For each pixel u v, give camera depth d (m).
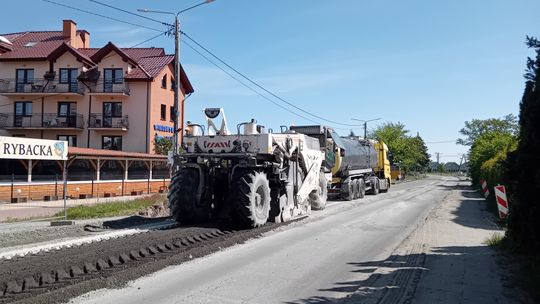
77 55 41.28
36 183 23.20
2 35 47.06
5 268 6.95
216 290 6.52
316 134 20.30
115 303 5.83
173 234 10.11
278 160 12.62
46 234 10.59
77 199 24.12
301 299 6.18
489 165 23.98
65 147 18.55
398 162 62.75
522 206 6.92
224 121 12.26
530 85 6.58
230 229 11.55
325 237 11.23
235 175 11.55
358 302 6.07
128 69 41.47
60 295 5.92
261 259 8.59
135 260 8.05
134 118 41.56
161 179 33.69
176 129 20.91
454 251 9.54
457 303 6.08
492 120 68.38
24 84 41.91
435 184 51.50
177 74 21.16
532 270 7.39
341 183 23.55
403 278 7.31
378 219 15.16
